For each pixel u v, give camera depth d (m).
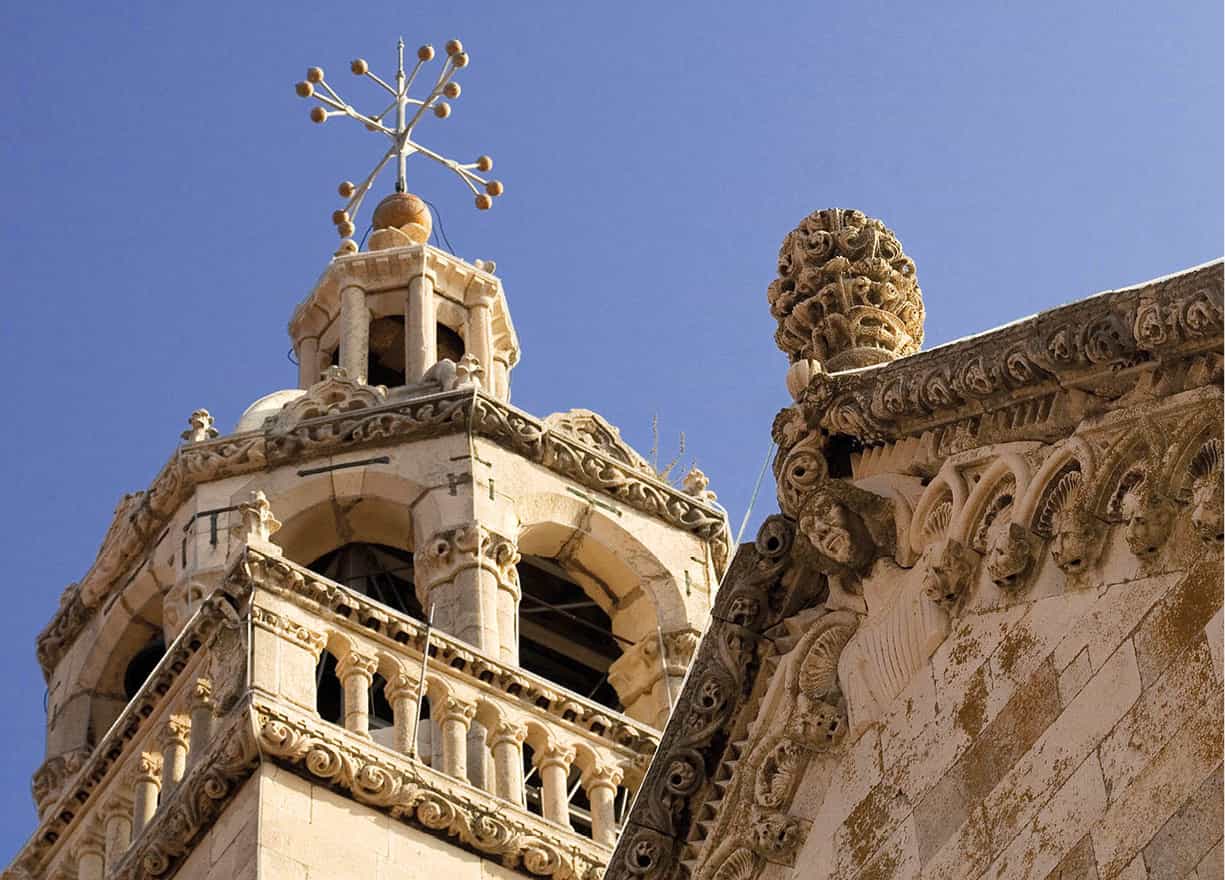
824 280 18.06
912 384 16.38
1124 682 14.23
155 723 26.14
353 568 30.83
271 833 23.88
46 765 30.75
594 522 31.05
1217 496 14.14
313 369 35.22
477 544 29.59
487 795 25.33
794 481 16.94
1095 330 15.16
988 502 15.75
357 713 25.36
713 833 16.86
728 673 17.20
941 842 14.98
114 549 31.66
